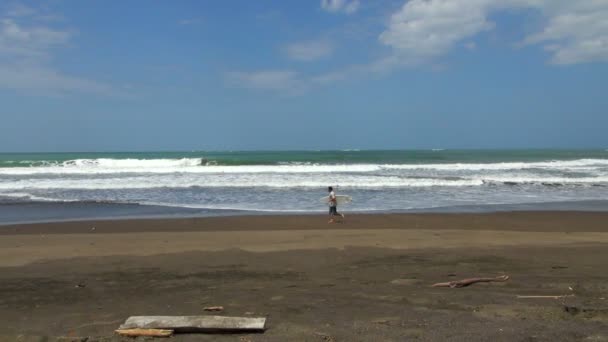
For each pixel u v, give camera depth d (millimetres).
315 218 14883
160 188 22797
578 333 4832
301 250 9852
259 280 7359
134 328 5035
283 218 14859
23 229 12953
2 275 7789
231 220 14484
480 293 6449
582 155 64125
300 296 6375
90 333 5043
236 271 8016
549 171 32281
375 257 9109
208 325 5043
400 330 4984
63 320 5508
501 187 23578
